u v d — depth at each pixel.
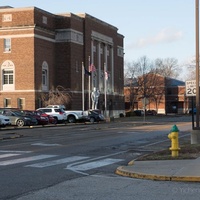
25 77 60.12
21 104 60.50
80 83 68.44
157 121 58.19
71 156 16.45
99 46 76.44
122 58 89.56
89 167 13.52
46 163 14.41
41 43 61.72
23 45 60.25
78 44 67.94
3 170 12.83
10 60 60.84
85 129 36.41
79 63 68.25
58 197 8.90
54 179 11.23
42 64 61.97
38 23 61.12
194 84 19.97
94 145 20.97
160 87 107.94
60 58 65.50
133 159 15.43
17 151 18.16
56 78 65.56
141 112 91.31
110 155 16.83
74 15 66.50
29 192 9.47
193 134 19.70
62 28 65.44
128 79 110.25
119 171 12.14
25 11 60.22
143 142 22.67
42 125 43.41
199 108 20.12
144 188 9.78
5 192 9.49
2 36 61.09
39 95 60.84
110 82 82.44
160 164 13.09
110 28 81.81
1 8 64.19
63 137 26.39
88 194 9.16
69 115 52.09
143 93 101.00
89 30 71.81
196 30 19.98
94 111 54.62
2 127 38.66
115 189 9.71
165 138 25.47
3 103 61.03
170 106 117.50
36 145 20.94
